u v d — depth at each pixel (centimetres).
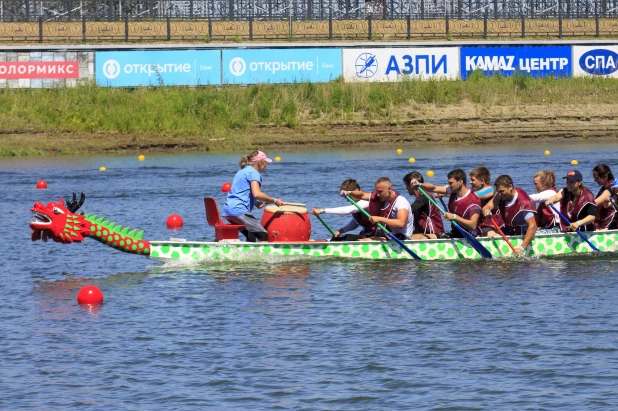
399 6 17012
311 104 13375
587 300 3950
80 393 2914
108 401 2845
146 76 13712
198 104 12975
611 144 12162
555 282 4309
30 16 15988
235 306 3931
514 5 17175
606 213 5081
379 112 13250
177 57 13775
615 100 13750
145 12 16250
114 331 3584
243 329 3581
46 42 15600
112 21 16062
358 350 3294
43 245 5531
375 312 3800
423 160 10531
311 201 7150
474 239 4797
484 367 3094
